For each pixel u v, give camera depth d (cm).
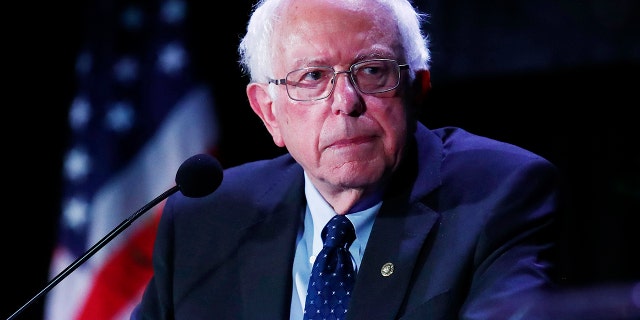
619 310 218
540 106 1104
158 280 656
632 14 1039
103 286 1122
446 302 544
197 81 1187
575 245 1156
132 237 1138
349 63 545
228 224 646
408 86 566
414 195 596
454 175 606
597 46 1055
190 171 566
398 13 568
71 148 1194
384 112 548
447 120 1114
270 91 583
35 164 1262
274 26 571
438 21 1088
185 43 1196
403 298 552
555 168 615
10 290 1252
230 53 1198
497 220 567
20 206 1258
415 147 629
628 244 1130
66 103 1263
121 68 1198
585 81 1084
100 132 1181
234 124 1198
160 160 1165
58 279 556
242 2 1198
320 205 610
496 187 587
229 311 606
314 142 552
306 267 605
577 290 227
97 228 1148
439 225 581
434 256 568
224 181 684
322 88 550
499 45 1077
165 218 676
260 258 615
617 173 1112
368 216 595
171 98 1180
